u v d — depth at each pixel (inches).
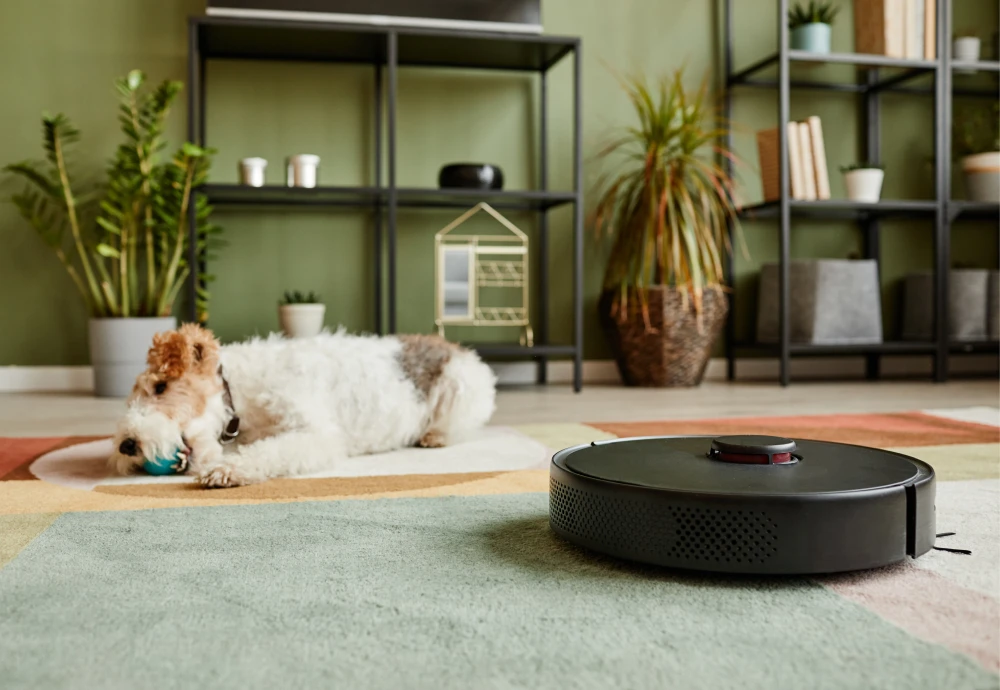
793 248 154.6
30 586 36.1
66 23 131.6
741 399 115.5
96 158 132.9
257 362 63.8
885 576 37.3
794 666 27.7
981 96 161.2
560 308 147.3
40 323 132.3
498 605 33.6
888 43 140.7
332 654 28.8
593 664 27.9
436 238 141.4
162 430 56.7
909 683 26.4
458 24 125.7
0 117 130.4
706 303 132.4
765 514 35.6
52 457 68.9
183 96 134.5
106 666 27.9
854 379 148.4
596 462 43.6
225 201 135.4
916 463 42.6
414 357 71.4
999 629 30.9
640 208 134.3
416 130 141.9
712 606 33.5
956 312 147.7
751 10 151.5
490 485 57.6
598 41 146.8
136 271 129.6
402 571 38.1
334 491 55.4
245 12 119.3
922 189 158.9
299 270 139.3
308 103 138.3
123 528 45.8
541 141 144.4
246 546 42.2
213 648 29.3
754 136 152.1
